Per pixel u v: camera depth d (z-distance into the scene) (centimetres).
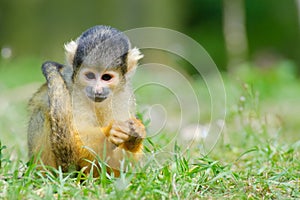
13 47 2991
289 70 2327
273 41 3706
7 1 3011
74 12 3033
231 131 1264
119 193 709
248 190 797
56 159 865
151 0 3069
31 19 3025
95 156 848
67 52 949
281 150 1011
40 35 3025
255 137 1130
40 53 2998
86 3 3034
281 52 3694
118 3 3022
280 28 3716
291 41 3691
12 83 2164
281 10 3716
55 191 765
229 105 1466
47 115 902
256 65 3025
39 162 910
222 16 3712
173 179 775
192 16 3791
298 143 1027
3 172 897
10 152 1079
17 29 3016
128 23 3025
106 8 3028
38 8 3025
